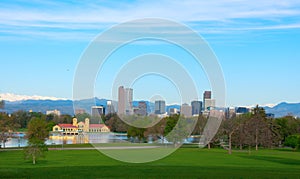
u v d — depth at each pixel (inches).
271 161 1808.6
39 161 1668.3
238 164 1582.2
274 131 3164.4
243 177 896.9
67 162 1604.3
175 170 1022.4
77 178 846.5
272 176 927.0
